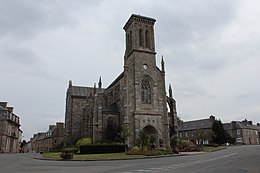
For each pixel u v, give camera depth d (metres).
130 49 52.28
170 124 52.12
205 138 73.81
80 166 20.28
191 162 21.69
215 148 53.47
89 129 54.72
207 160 23.72
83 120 64.88
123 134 41.50
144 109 46.78
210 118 100.25
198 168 16.58
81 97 71.12
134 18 51.59
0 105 84.75
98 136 47.19
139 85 47.88
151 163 21.44
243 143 94.25
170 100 54.00
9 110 82.38
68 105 69.88
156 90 49.22
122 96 49.88
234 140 82.69
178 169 16.08
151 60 50.69
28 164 24.20
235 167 17.08
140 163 21.75
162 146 44.97
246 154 31.59
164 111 48.72
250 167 17.05
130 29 53.09
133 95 47.22
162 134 47.09
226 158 25.89
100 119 48.06
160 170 15.62
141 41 51.62
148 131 46.56
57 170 17.42
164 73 51.22
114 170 16.22
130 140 43.91
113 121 49.81
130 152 34.88
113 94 56.91
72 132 67.50
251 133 107.38
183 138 107.56
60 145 66.81
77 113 69.50
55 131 105.88
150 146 38.31
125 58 48.66
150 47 51.56
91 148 38.62
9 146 83.81
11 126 85.50
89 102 59.34
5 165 23.45
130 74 48.44
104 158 28.61
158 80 50.62
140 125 45.19
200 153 38.19
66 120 71.12
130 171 15.28
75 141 62.88
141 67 49.31
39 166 21.42
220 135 78.19
